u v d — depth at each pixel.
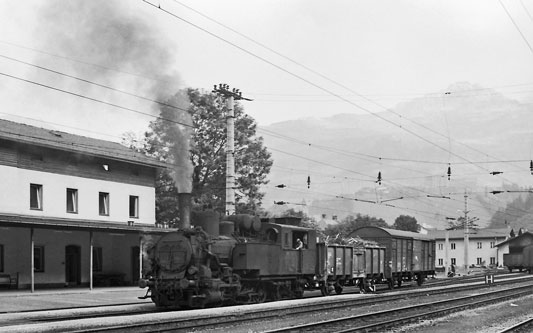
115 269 38.53
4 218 27.25
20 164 32.00
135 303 24.22
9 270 31.59
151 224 40.31
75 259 35.69
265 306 21.61
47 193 33.41
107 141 40.91
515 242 104.81
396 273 36.44
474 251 113.12
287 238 24.78
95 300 25.72
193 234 21.25
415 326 16.56
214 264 21.44
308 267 26.28
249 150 46.12
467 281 45.81
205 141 44.91
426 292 29.56
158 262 21.30
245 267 21.86
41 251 33.44
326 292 28.28
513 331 15.59
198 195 44.69
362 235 36.56
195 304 20.84
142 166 39.97
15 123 35.00
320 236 29.61
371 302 23.92
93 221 34.53
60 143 34.28
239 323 16.92
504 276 57.72
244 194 46.31
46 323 16.22
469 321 18.12
